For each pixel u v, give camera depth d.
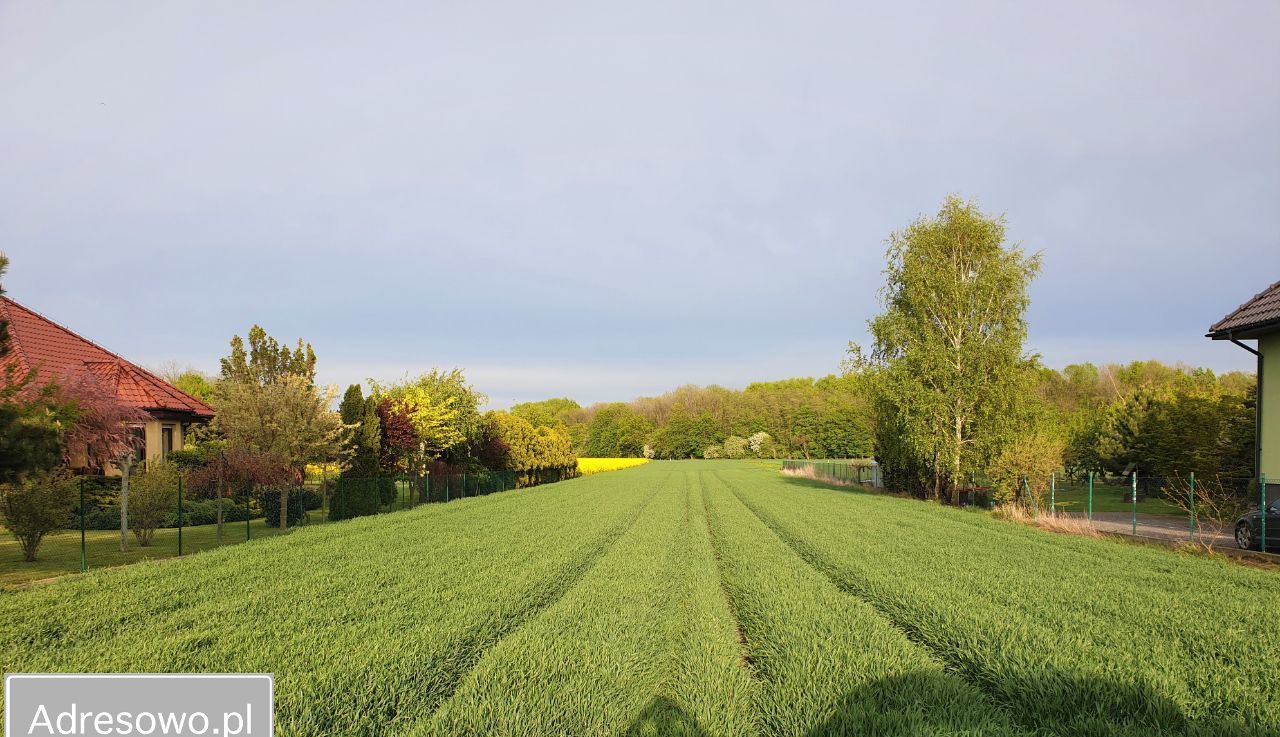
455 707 5.51
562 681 6.11
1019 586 10.27
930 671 6.38
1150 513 25.69
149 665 6.59
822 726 5.26
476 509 24.19
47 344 25.69
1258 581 11.14
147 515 15.99
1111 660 6.59
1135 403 33.03
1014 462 23.39
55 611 8.84
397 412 28.22
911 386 28.56
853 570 11.54
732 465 88.81
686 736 5.11
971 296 28.94
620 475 58.09
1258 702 5.68
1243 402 26.14
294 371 35.50
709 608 8.97
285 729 5.13
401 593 9.84
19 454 9.74
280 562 12.59
